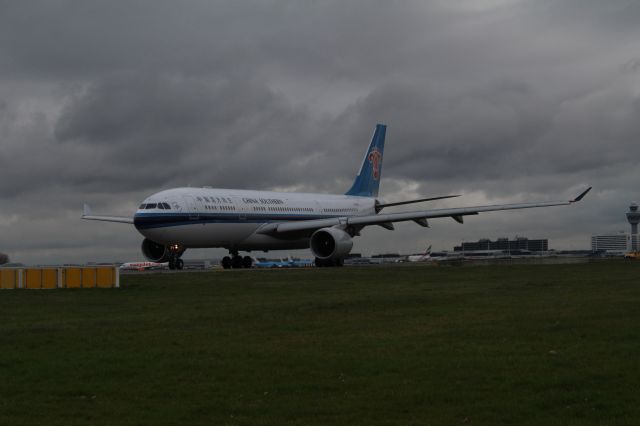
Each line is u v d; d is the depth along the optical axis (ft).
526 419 35.73
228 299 93.97
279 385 42.73
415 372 45.55
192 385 43.04
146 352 53.26
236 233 176.45
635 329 60.03
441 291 101.09
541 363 47.44
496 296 91.50
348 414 36.88
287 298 94.02
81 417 36.88
